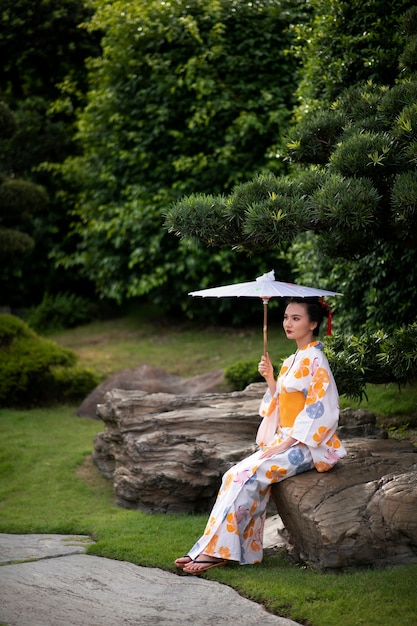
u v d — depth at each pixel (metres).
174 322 12.73
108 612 3.80
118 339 12.09
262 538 4.59
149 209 11.22
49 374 9.48
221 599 3.96
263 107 10.66
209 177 11.00
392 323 6.97
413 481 4.37
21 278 13.98
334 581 4.06
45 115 13.72
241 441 6.07
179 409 6.59
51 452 7.55
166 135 11.34
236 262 11.20
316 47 7.14
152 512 5.92
